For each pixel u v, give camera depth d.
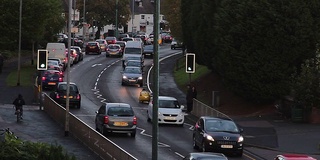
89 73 103.06
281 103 65.25
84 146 47.12
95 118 59.19
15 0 97.88
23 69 101.56
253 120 62.84
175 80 96.69
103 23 190.88
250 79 65.25
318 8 64.50
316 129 57.66
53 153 33.38
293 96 63.00
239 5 65.00
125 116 52.75
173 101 62.53
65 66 105.00
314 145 51.06
